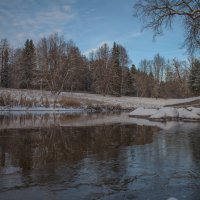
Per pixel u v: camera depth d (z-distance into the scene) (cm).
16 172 732
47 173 720
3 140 1263
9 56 6744
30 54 6706
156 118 2502
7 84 6581
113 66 6525
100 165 799
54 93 4966
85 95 5741
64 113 3581
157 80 7950
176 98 6938
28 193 576
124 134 1477
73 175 700
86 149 1048
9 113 3253
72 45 5484
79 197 555
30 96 4475
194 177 682
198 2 1221
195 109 2859
